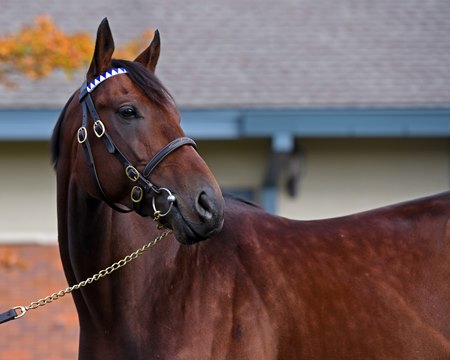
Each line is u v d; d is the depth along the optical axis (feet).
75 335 38.01
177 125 15.88
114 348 16.57
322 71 43.32
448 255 16.94
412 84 42.37
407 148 41.98
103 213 16.61
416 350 16.47
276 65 43.73
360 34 46.26
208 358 15.98
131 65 16.24
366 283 16.72
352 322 16.43
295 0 49.16
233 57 44.34
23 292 38.40
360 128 39.34
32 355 37.76
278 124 38.93
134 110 15.78
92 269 16.72
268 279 16.53
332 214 41.88
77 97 16.79
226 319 16.16
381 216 17.69
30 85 41.70
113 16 46.57
